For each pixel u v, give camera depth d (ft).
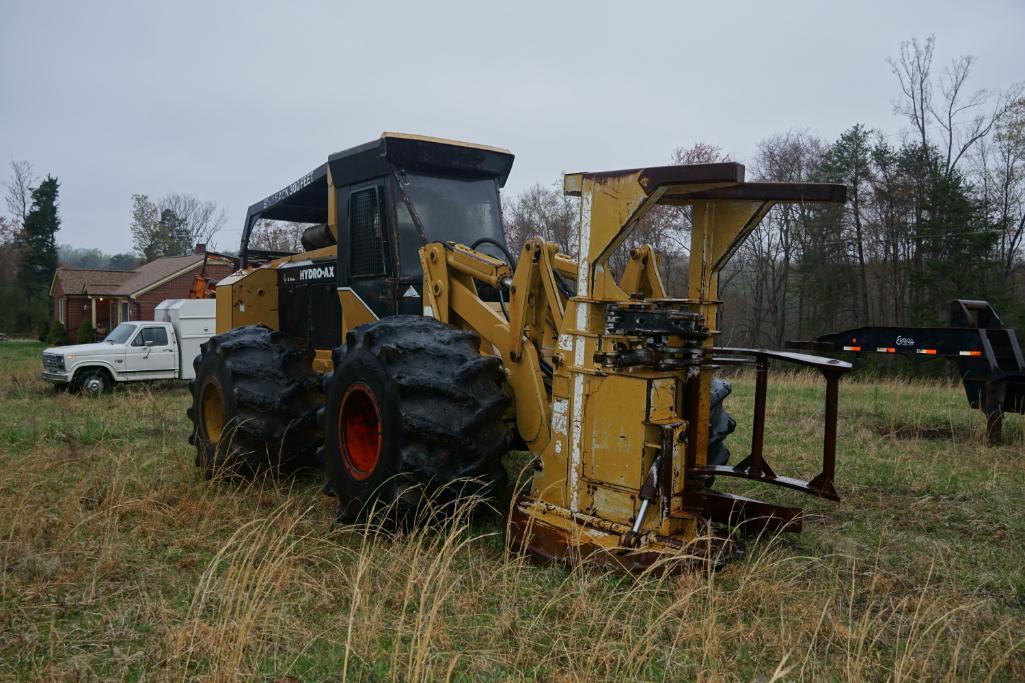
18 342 131.85
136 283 115.24
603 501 12.37
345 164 18.22
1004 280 87.71
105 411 32.99
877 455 22.58
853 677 8.89
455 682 9.03
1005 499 17.53
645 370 12.49
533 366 13.96
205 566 12.64
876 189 98.89
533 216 97.96
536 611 10.85
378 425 13.75
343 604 11.14
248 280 22.00
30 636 10.00
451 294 15.92
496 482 13.39
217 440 18.84
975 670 9.73
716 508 14.47
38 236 176.04
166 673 9.05
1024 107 94.38
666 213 89.40
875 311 103.76
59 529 14.02
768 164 113.09
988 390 25.67
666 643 9.94
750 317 120.26
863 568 13.12
